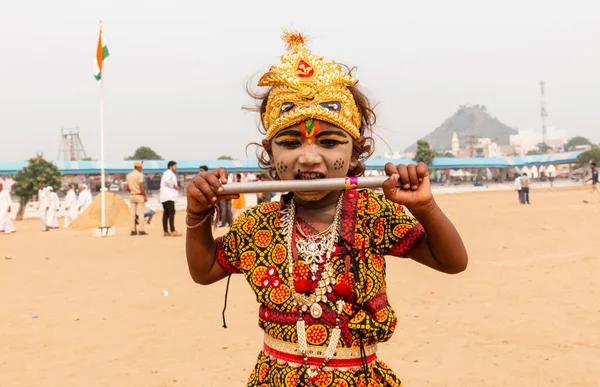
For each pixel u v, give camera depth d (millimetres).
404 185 1690
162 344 5340
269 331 1855
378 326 1779
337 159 1855
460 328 5547
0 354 5086
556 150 181750
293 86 1856
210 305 6938
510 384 4078
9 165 55156
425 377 4273
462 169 94125
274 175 2182
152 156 97562
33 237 17469
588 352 4707
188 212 1934
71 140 103250
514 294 6945
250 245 1946
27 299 7430
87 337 5605
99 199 21375
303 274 1812
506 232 14352
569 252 10242
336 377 1750
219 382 4328
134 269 9789
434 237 1773
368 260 1840
